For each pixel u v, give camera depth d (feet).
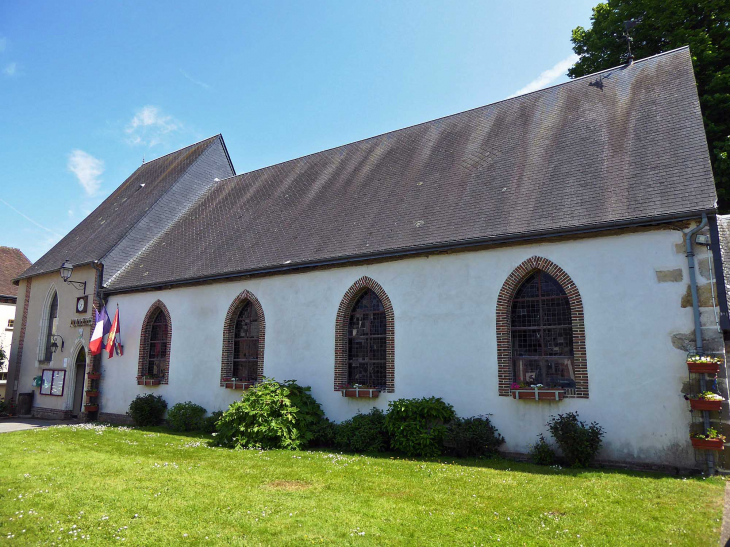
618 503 24.54
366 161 61.31
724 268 33.91
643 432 32.35
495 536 20.62
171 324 61.31
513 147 47.83
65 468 33.60
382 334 45.75
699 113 38.19
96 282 68.85
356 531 21.24
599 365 34.32
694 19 61.41
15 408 77.97
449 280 41.63
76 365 73.31
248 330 55.42
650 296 33.24
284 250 53.01
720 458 30.19
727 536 20.33
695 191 32.86
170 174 83.76
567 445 33.19
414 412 39.09
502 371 38.04
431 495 26.48
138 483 29.43
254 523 22.35
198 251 63.46
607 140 41.52
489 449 36.68
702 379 30.68
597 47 68.59
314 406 45.96
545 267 37.29
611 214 34.78
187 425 54.19
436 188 48.83
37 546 20.29
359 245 46.83
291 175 69.62
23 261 112.47
